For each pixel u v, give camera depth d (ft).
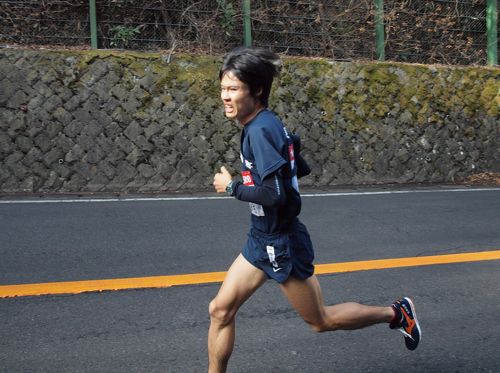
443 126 52.75
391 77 51.39
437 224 31.65
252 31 54.44
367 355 15.62
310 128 48.49
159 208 35.06
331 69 49.75
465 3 60.54
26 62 42.45
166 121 44.65
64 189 42.39
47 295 19.61
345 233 29.19
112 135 43.42
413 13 58.85
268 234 11.89
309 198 40.16
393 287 21.16
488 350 16.03
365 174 49.85
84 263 23.36
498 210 36.01
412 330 14.35
